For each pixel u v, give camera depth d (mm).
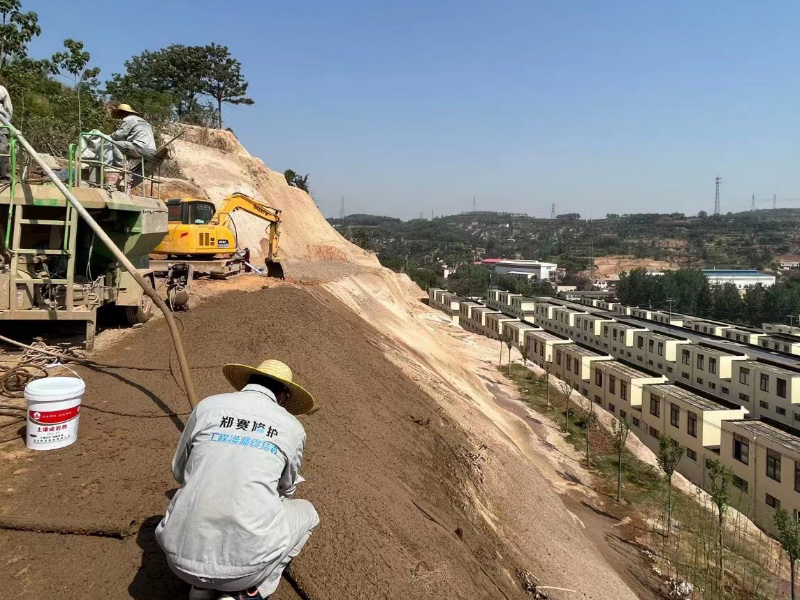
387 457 8047
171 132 34188
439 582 5434
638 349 46156
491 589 6516
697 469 23844
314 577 4473
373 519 5789
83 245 9211
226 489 3312
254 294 13883
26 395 5680
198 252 16125
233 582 3273
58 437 5758
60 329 10109
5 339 7750
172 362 8664
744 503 21266
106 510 4805
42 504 4801
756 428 21766
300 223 40531
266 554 3332
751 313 89812
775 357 40438
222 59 46375
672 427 25797
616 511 16672
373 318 22219
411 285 65938
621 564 13180
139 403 7051
